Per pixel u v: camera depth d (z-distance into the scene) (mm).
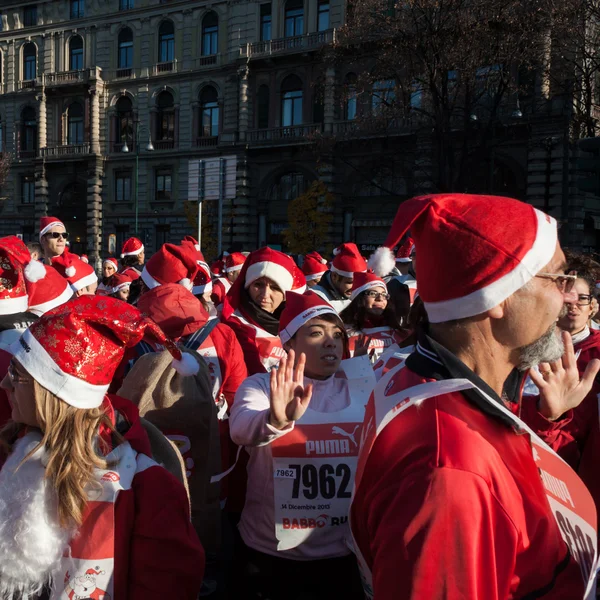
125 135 32156
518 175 22859
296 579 2189
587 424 2240
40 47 34000
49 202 34250
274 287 3855
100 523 1378
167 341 1494
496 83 18688
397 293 4160
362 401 2330
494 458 1114
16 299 2438
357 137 24672
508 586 1054
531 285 1176
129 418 1646
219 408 3111
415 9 17016
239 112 28531
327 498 2168
